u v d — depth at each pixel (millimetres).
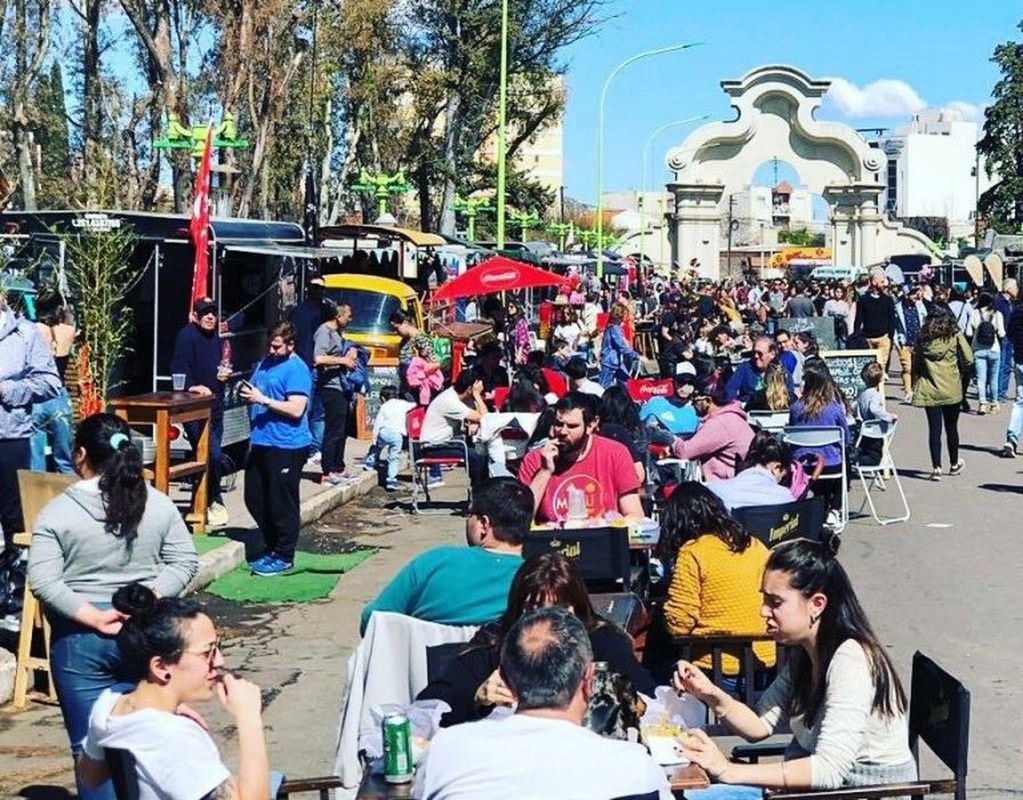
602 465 9742
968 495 17938
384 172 51562
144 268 15836
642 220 81000
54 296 13266
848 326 33875
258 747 5027
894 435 24219
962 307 31359
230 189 32844
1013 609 11719
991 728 8656
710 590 7699
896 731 5453
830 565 5523
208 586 12352
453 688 5988
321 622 11219
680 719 6031
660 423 15961
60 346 13219
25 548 9531
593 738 4488
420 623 6723
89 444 6500
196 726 4984
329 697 9242
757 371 18062
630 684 5473
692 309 37594
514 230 65250
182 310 17594
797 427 14914
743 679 7613
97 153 27781
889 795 5262
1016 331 21469
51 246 16203
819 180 81000
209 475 14320
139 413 12781
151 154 35750
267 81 34688
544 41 52438
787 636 5516
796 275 84188
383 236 29656
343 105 49250
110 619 6328
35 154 42125
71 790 7469
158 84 33375
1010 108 80875
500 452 15039
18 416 9914
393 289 24000
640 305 50688
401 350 20469
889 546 14555
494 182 59594
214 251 17203
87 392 13695
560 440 9688
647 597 9617
